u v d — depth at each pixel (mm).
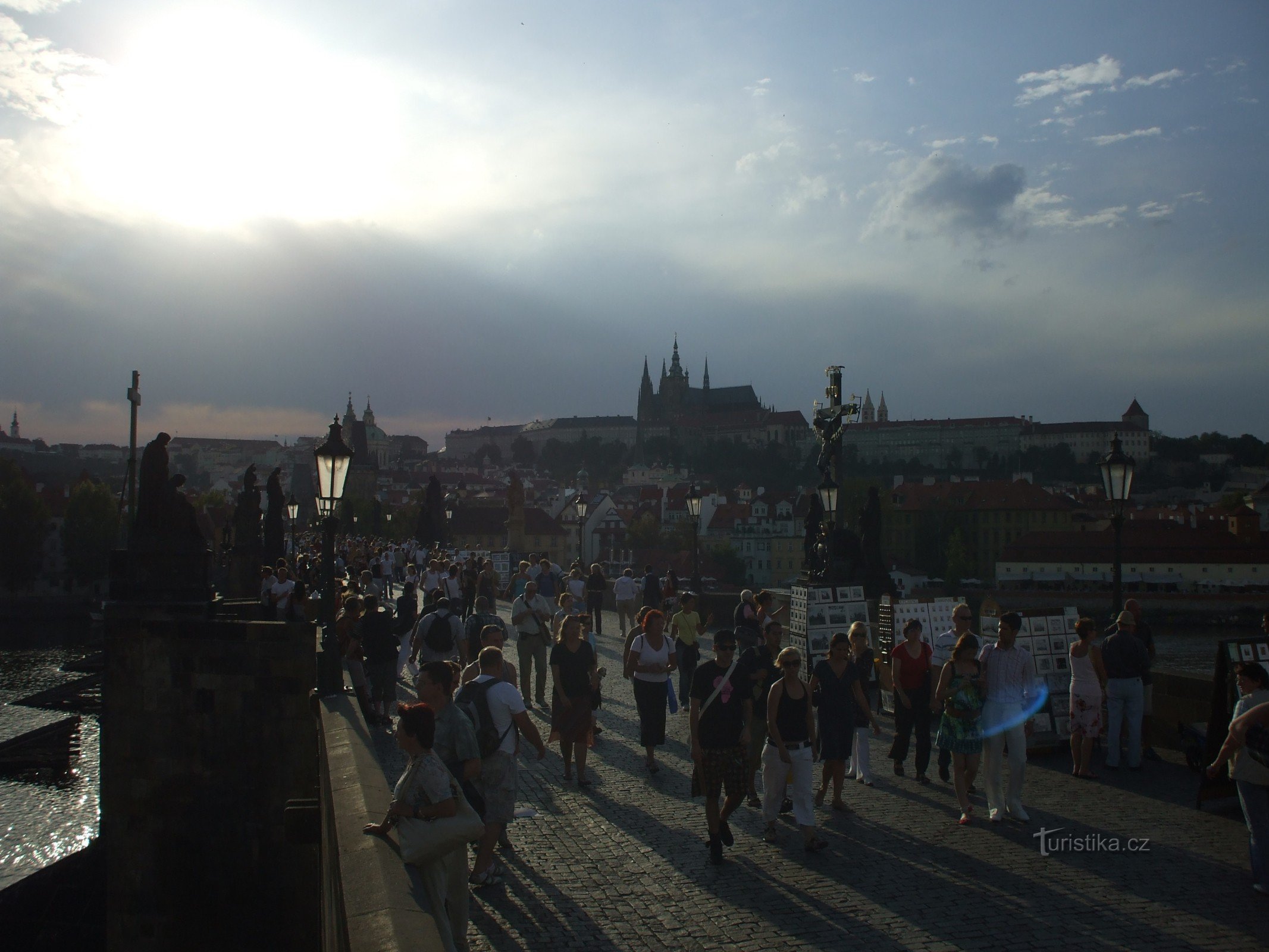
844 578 33562
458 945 9664
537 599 24344
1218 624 97625
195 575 29188
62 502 159375
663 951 9953
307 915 26078
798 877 12195
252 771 26438
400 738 9258
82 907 28484
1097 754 19484
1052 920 10789
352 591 29891
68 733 58562
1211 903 11336
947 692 14867
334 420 20203
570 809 15359
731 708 12906
